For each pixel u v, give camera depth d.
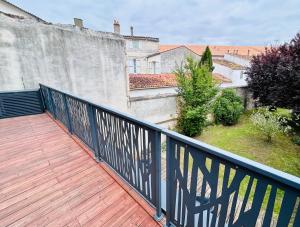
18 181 2.30
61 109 4.07
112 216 1.75
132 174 2.01
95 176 2.39
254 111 9.83
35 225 1.67
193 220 1.32
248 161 0.84
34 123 4.51
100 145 2.61
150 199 1.80
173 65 17.91
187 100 7.79
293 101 6.94
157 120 8.25
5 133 3.87
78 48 6.38
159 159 1.50
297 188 0.67
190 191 1.27
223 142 6.90
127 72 8.06
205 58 12.45
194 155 1.15
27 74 5.41
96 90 7.09
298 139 6.34
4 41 4.91
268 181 0.79
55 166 2.64
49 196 2.03
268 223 0.85
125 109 8.01
